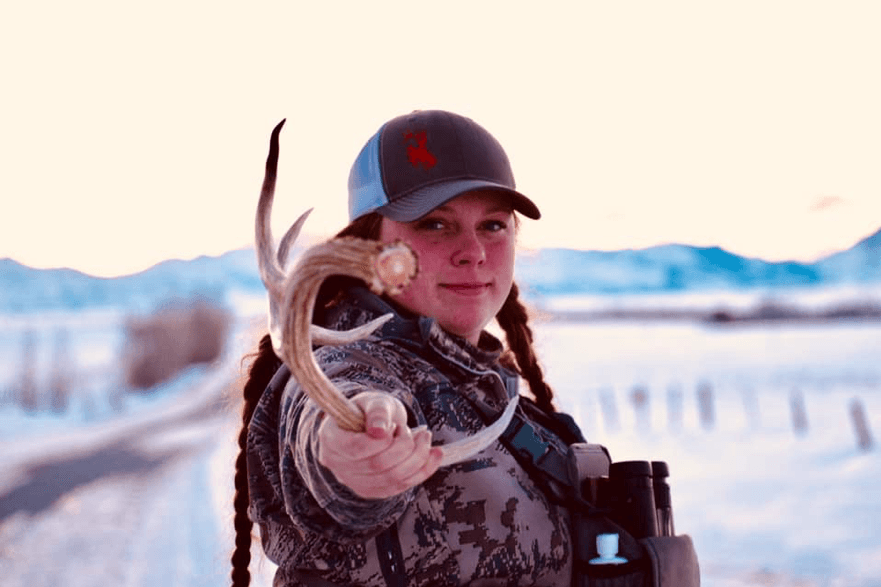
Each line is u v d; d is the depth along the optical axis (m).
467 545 1.38
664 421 32.59
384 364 1.43
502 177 1.63
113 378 76.50
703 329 95.81
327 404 0.90
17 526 16.14
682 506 16.38
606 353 66.69
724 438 27.28
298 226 1.02
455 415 1.45
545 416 1.77
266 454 1.47
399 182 1.57
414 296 1.57
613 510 1.57
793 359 55.78
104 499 19.44
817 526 13.77
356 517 1.15
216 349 81.56
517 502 1.45
